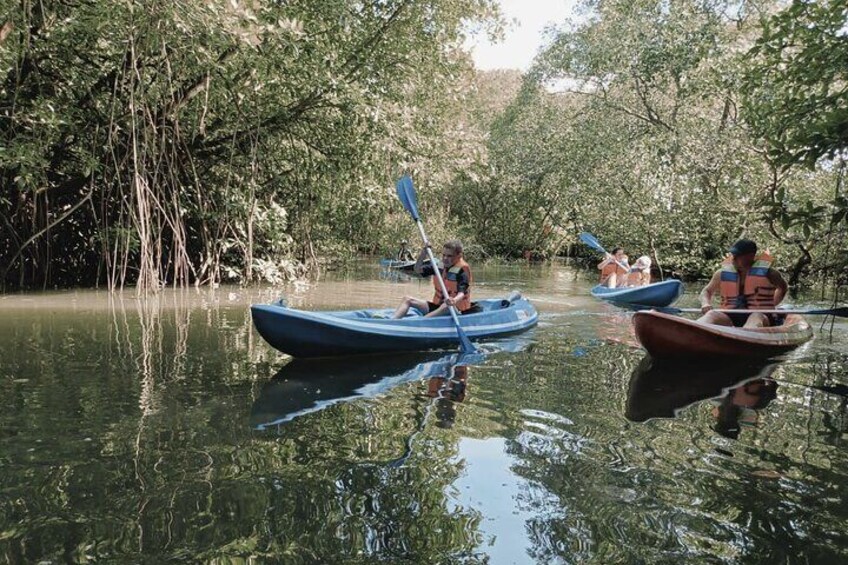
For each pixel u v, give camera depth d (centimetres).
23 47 785
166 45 841
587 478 254
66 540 195
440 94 1276
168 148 983
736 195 1277
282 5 921
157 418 318
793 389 411
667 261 1542
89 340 527
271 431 303
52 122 794
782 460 278
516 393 388
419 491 238
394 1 1105
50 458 261
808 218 458
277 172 1205
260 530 204
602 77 1605
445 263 631
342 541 199
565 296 1052
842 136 425
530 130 2195
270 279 1128
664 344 496
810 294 1123
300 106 1036
